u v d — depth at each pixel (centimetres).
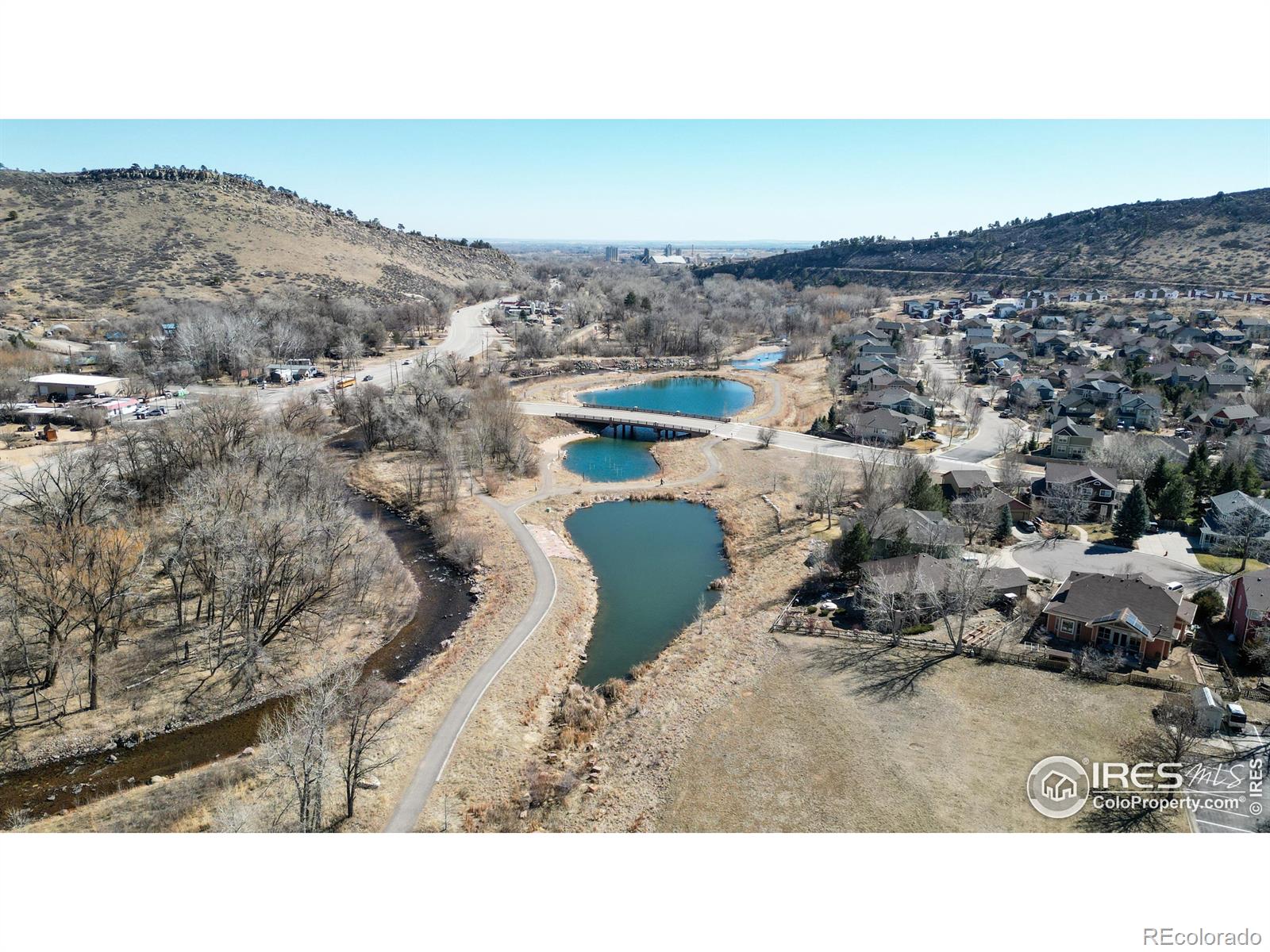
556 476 9456
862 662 5112
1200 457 7850
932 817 3647
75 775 4166
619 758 4322
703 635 5656
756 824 3684
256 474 7394
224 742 4484
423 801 3900
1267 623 4853
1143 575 5628
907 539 6203
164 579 6025
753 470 9462
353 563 6275
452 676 5062
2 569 5138
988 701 4597
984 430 10869
